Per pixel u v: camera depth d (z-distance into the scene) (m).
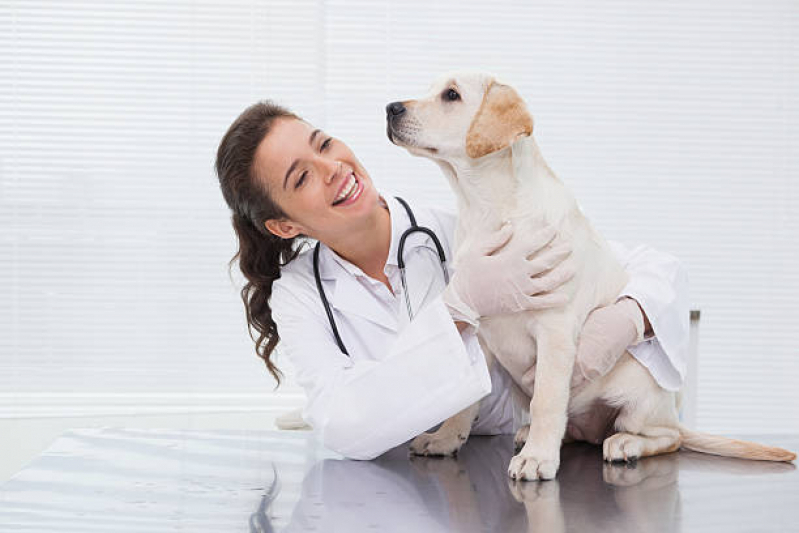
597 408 1.30
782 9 3.03
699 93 3.03
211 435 1.27
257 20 2.95
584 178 3.02
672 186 3.03
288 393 2.86
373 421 1.10
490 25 2.99
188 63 2.92
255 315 1.48
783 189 3.05
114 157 2.88
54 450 1.15
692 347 1.98
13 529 0.75
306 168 1.27
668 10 3.02
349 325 1.37
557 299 1.15
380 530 0.75
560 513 0.82
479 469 1.08
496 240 1.20
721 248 3.05
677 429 1.26
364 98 2.98
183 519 0.79
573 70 3.00
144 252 2.88
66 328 2.84
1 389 2.81
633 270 1.37
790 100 3.04
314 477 0.99
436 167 2.97
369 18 2.99
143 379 2.85
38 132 2.86
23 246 2.84
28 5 2.86
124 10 2.89
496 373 1.48
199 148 2.91
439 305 1.09
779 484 0.95
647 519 0.79
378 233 1.39
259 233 1.43
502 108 1.21
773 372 3.08
